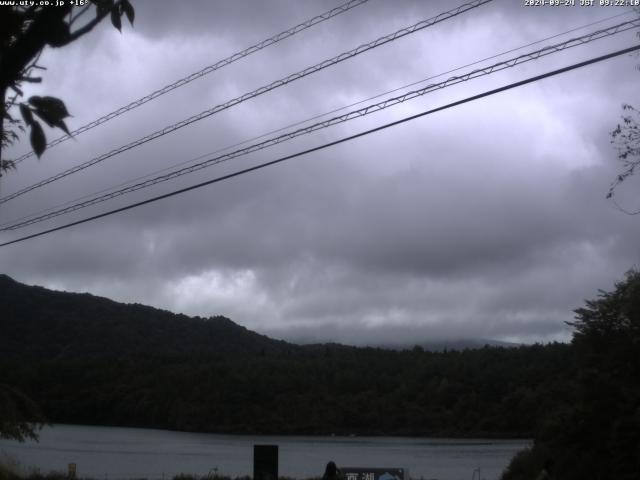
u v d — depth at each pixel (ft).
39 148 14.67
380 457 217.97
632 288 86.58
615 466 77.25
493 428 314.96
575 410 87.04
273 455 71.26
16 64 14.76
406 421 342.23
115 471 149.59
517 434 306.55
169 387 363.56
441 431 328.70
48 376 345.10
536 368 316.40
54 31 14.93
